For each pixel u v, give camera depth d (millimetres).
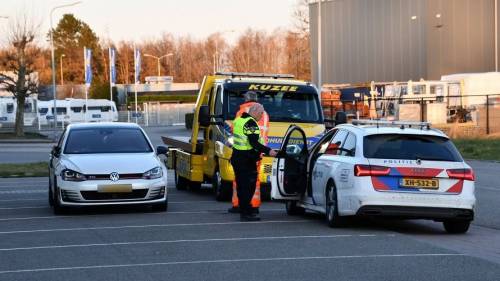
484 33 55250
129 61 139500
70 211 16906
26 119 89438
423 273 9484
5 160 38406
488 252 11312
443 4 55406
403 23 57375
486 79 50250
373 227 13984
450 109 49781
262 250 11250
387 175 12875
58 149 17391
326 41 63906
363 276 9305
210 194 21656
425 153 13180
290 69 105000
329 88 58719
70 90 112188
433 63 55688
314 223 14508
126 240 12398
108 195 15867
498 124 45844
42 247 11828
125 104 105125
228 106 19266
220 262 10305
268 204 18578
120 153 17047
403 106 48312
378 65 59375
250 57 118062
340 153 13875
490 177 25672
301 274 9445
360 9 60719
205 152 20547
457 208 12938
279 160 15273
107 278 9352
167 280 9164
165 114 95938
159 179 16266
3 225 14633
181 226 14086
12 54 66938
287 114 19359
